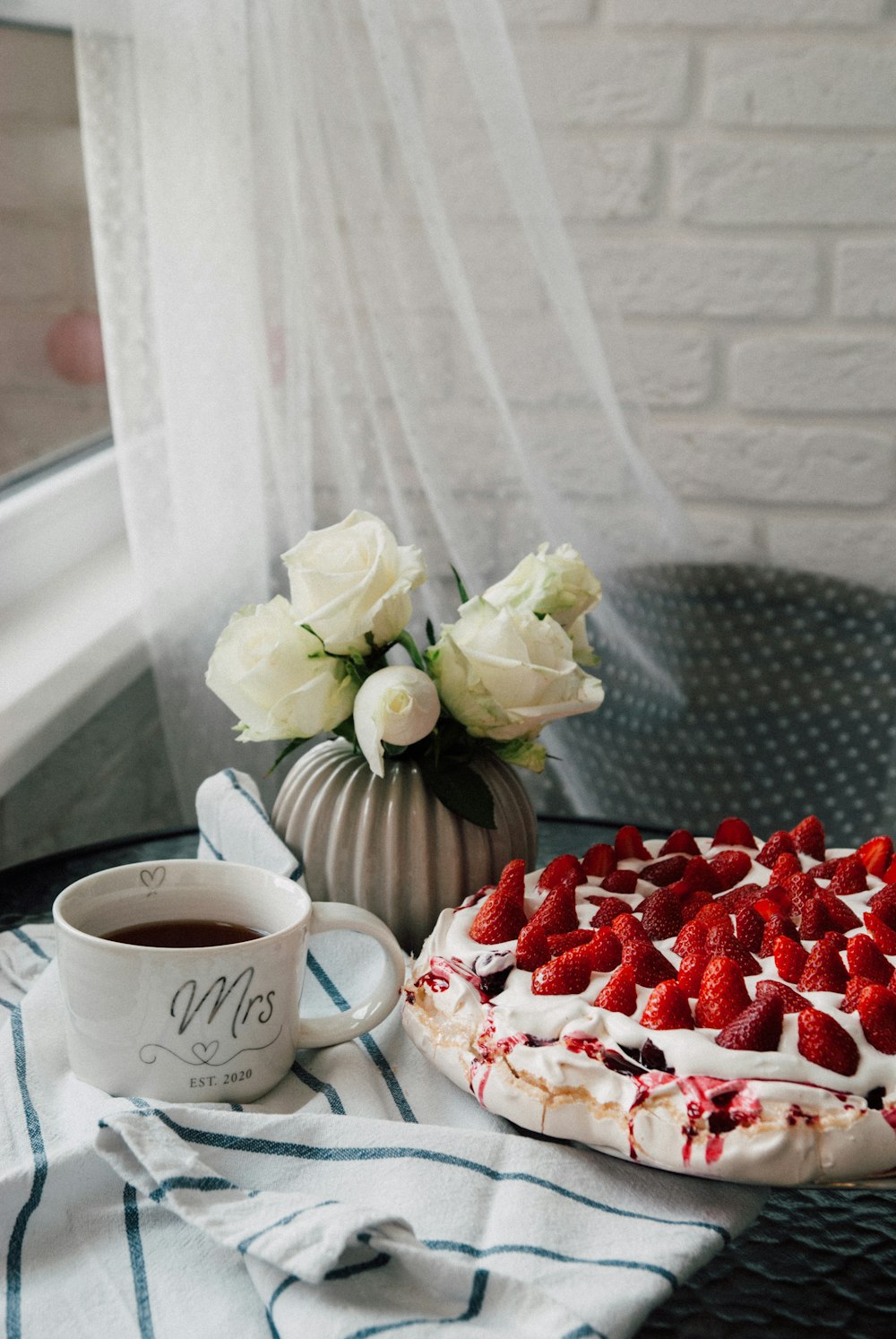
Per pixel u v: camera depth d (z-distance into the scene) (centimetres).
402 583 64
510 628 64
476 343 127
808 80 131
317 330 124
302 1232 44
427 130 124
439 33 122
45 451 130
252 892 60
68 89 128
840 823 138
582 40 134
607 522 135
